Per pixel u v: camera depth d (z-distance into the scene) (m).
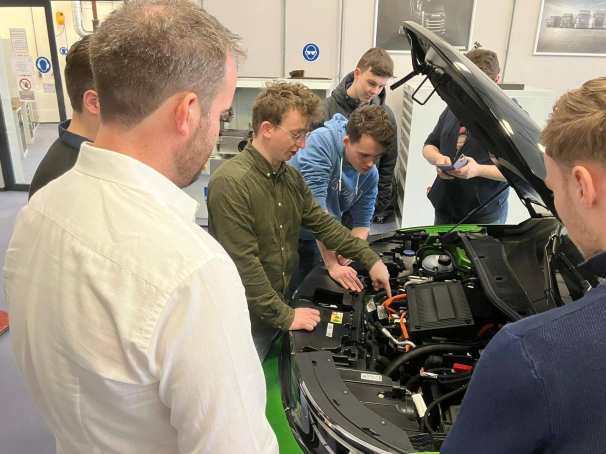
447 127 2.54
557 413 0.56
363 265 1.87
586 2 4.22
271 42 4.61
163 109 0.71
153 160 0.74
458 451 0.70
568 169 0.64
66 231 0.70
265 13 4.51
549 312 0.61
